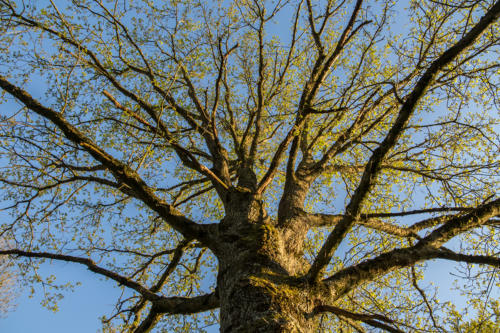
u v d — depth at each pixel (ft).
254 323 11.49
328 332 18.72
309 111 18.98
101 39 21.30
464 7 15.23
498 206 14.75
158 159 20.85
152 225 24.99
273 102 26.35
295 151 19.66
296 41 25.04
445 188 21.52
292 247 15.83
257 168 28.35
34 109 15.15
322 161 21.06
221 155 21.09
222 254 15.11
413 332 14.83
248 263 13.83
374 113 22.98
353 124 21.08
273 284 12.72
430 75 12.17
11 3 19.36
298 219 17.38
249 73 26.21
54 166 19.11
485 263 13.50
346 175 22.56
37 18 20.36
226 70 25.86
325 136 24.07
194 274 24.84
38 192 19.22
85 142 14.96
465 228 14.73
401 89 19.34
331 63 19.27
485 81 17.71
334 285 13.50
